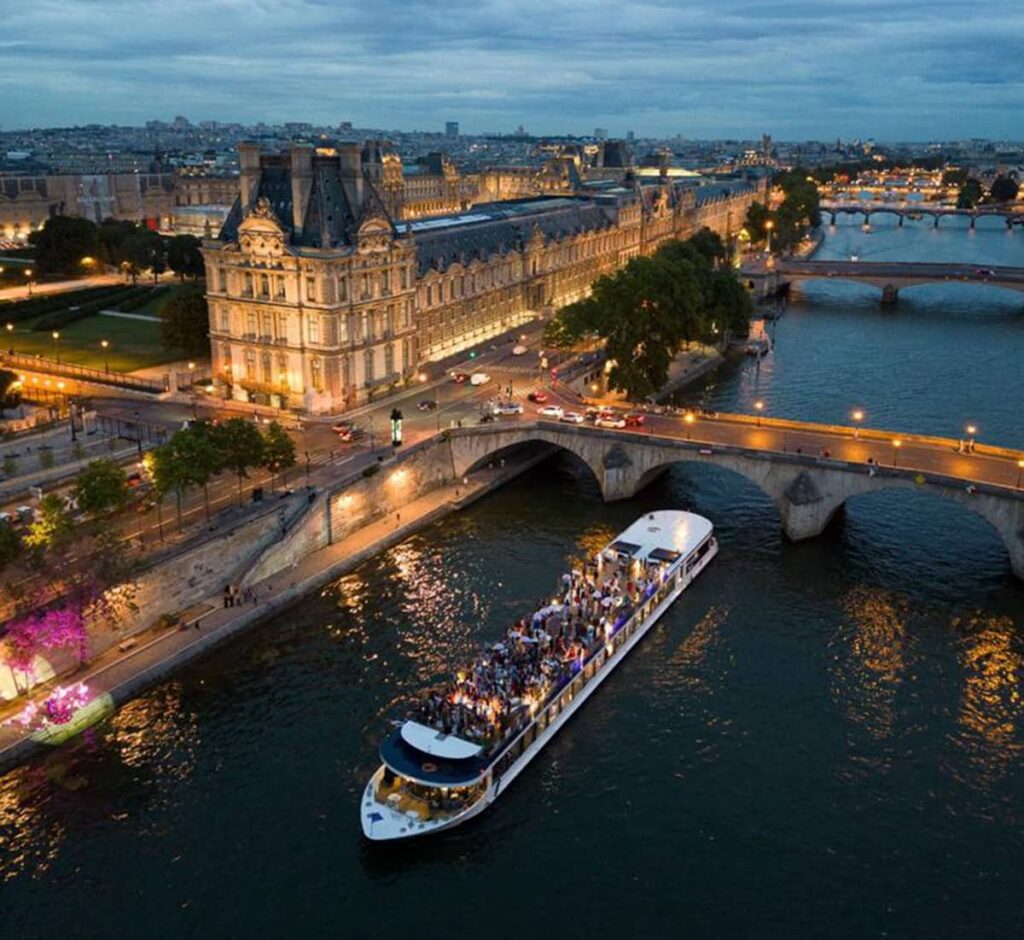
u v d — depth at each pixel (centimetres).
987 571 14500
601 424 17550
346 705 11256
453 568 14450
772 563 14738
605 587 12888
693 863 9150
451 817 9431
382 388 19500
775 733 10894
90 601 11531
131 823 9544
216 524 13600
